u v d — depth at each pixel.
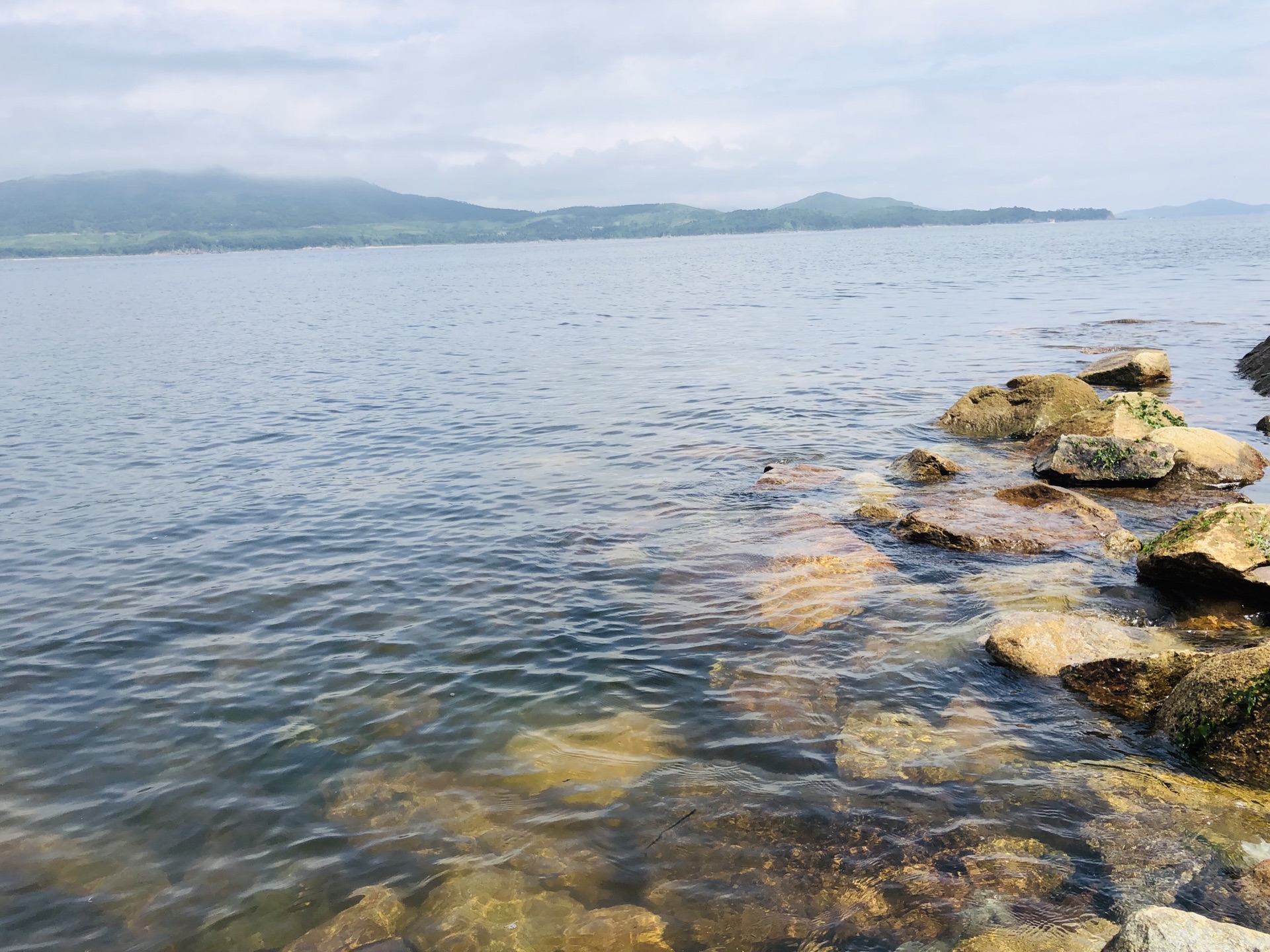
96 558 6.04
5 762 3.56
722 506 6.71
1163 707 3.50
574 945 2.46
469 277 53.28
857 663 4.16
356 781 3.34
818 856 2.78
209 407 11.75
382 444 9.38
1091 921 2.42
